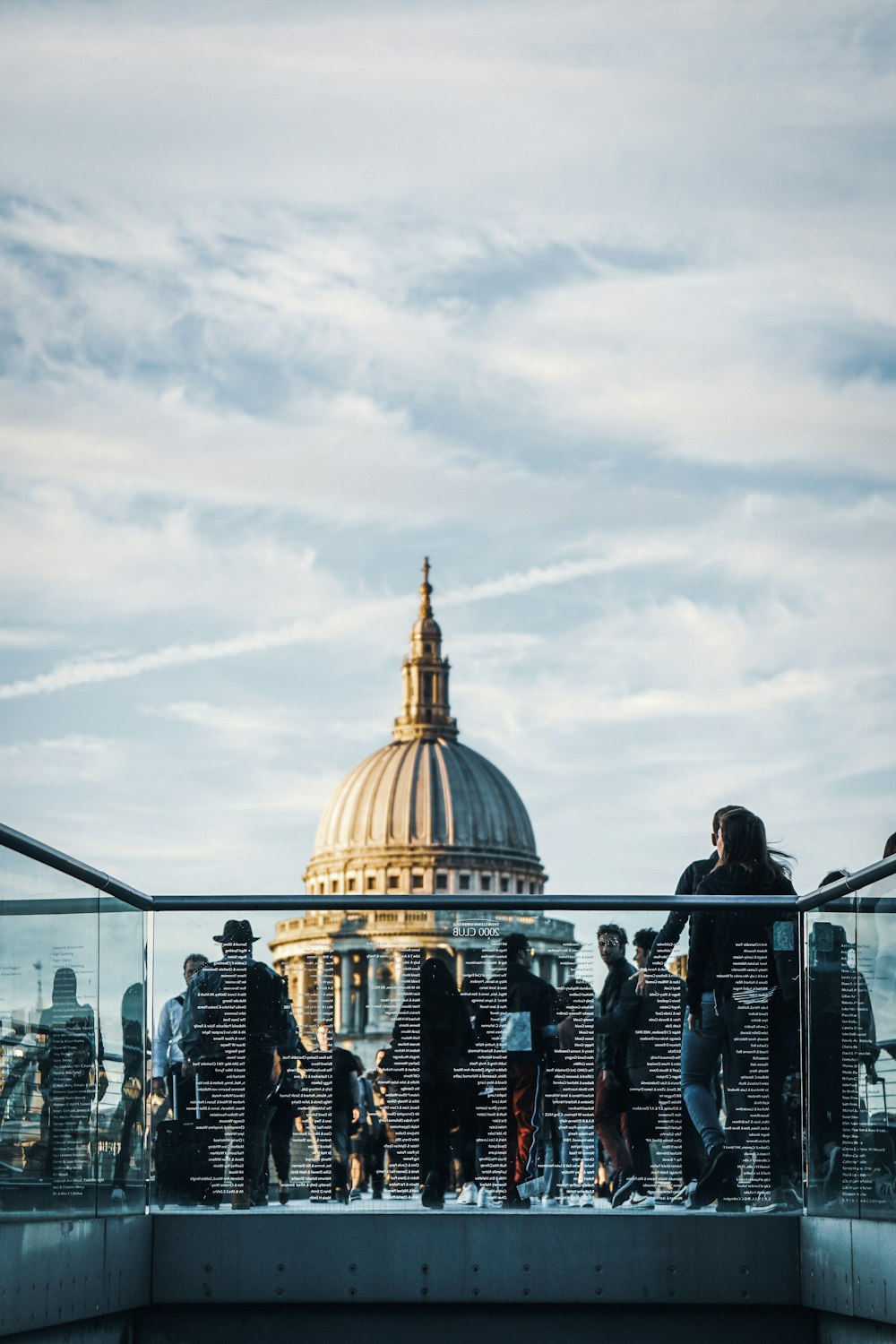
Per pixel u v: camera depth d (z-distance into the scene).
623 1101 10.43
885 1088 8.71
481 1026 10.50
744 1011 10.50
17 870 8.05
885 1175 8.71
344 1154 10.41
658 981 10.55
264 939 10.61
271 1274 10.30
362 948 10.57
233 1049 10.53
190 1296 10.29
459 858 140.38
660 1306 10.34
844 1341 9.65
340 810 144.12
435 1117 10.44
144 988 10.52
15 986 7.98
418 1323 10.35
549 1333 10.32
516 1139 10.41
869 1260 8.88
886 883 8.71
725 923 10.56
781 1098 10.43
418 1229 10.33
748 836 11.18
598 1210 10.34
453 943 10.58
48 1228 8.48
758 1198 10.35
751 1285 10.25
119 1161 9.87
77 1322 9.17
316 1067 10.50
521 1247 10.30
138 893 10.26
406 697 153.38
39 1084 8.37
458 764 143.75
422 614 155.00
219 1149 10.45
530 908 10.59
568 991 10.54
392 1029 10.52
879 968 8.81
